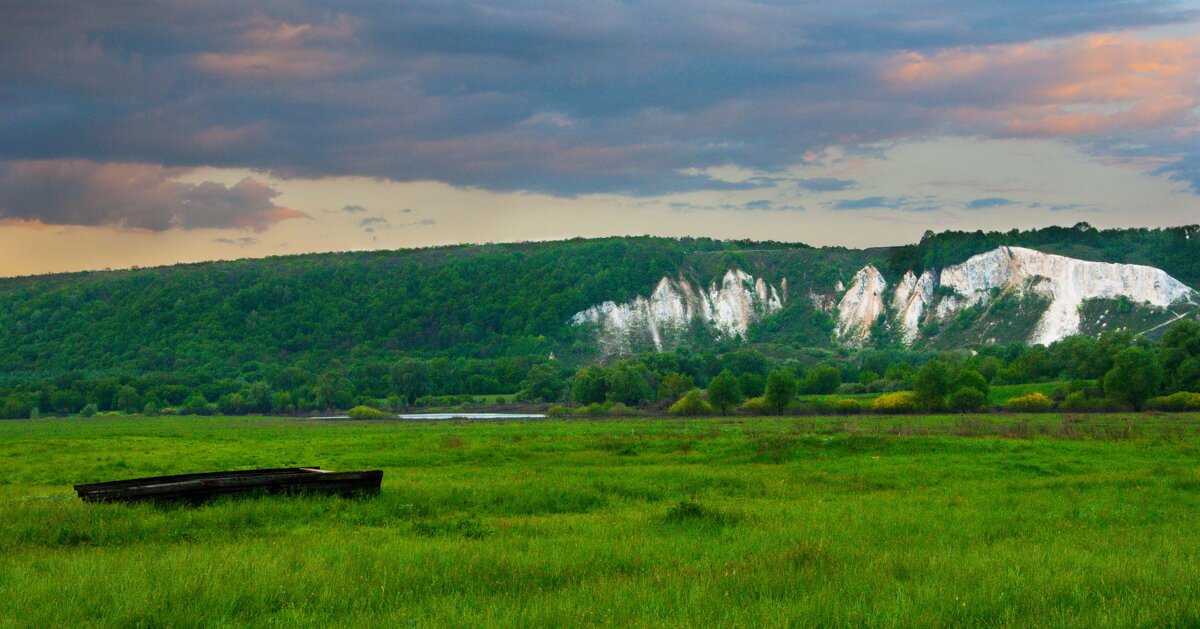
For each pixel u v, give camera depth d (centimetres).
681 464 4506
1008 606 1307
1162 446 4859
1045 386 12825
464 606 1348
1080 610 1278
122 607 1333
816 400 12000
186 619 1291
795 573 1562
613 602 1371
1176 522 2356
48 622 1267
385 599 1429
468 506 2788
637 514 2619
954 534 2161
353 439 6881
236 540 2122
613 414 12762
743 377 13750
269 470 3041
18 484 3959
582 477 3691
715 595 1401
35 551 1923
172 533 2189
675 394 14388
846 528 2228
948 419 8725
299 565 1683
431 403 17862
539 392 17750
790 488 3328
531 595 1441
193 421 13775
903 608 1287
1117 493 3053
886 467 4047
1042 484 3347
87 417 16688
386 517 2497
